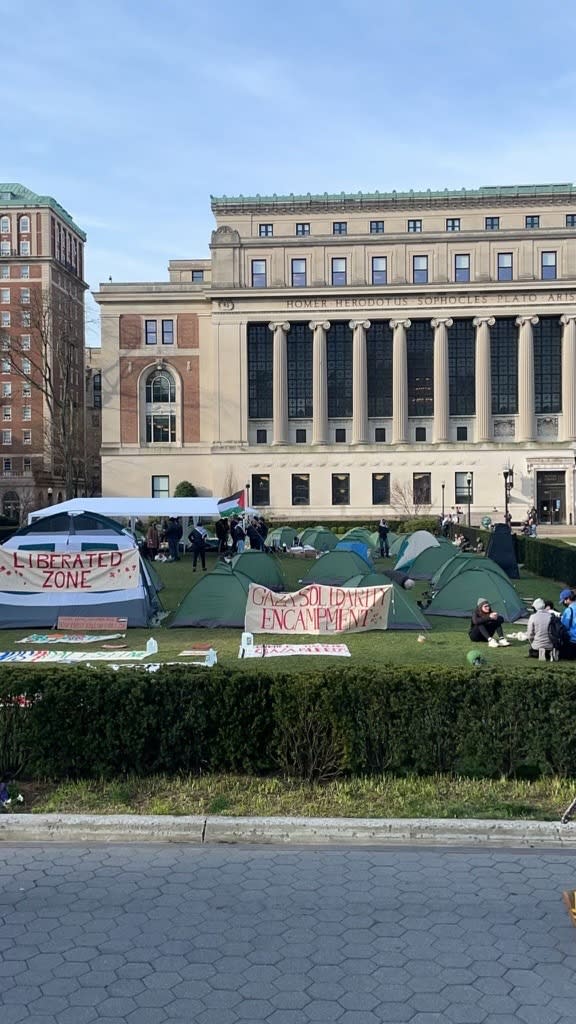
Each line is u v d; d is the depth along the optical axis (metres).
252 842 7.63
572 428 69.00
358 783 8.72
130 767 8.91
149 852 7.39
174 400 72.38
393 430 70.44
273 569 27.31
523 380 69.19
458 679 8.95
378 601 19.47
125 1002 5.05
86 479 84.50
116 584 20.31
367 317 69.75
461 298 69.38
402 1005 5.01
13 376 104.00
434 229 73.00
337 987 5.20
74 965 5.48
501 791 8.55
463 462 69.44
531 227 72.44
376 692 8.95
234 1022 4.84
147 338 72.44
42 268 107.12
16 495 103.12
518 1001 5.06
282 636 18.94
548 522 69.31
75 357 90.19
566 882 6.75
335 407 71.62
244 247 70.75
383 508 69.75
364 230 73.31
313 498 70.06
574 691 8.84
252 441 71.44
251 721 9.02
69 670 9.20
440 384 69.81
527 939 5.81
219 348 70.31
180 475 72.06
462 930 5.94
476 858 7.25
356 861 7.18
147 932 5.91
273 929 5.95
